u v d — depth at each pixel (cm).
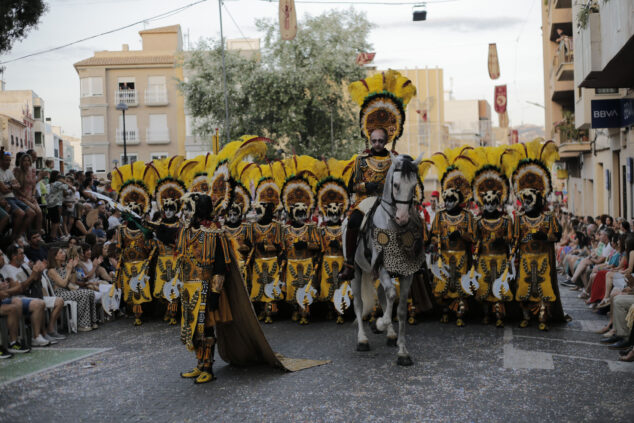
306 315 1033
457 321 991
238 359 762
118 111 4778
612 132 1911
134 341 930
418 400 618
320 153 3450
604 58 1295
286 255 1045
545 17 3528
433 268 1006
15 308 864
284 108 3391
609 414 570
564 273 1692
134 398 645
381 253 745
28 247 1088
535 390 643
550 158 952
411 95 837
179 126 4788
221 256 700
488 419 564
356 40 3453
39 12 1193
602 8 1305
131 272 1066
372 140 816
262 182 1053
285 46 3400
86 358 823
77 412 605
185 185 1065
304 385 677
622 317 831
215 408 609
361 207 800
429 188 6388
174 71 4772
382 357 790
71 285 1036
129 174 1077
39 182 1536
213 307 696
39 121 6700
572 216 2059
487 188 978
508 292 961
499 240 963
